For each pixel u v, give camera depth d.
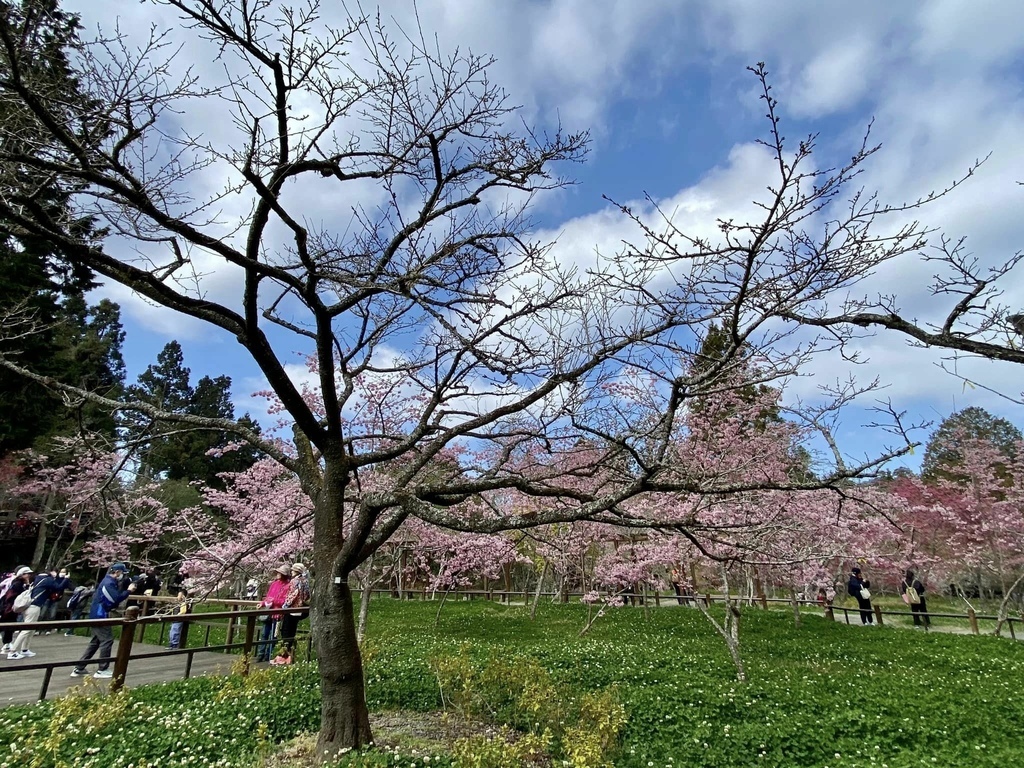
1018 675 9.73
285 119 5.22
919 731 6.52
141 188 4.79
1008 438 26.31
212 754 5.64
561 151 6.18
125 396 29.50
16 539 22.73
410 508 5.80
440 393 6.73
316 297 5.65
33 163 4.55
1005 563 20.00
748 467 8.55
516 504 17.73
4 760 5.35
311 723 6.69
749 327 4.57
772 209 3.97
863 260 4.09
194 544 15.81
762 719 6.92
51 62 4.83
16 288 14.45
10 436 16.48
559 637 13.88
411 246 6.34
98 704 6.61
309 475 6.62
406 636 13.67
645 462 5.42
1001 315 3.39
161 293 5.36
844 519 13.38
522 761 5.29
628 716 6.73
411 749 5.90
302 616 10.60
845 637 14.09
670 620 16.92
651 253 4.70
